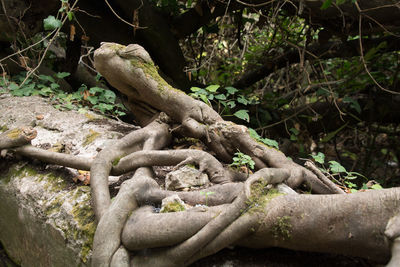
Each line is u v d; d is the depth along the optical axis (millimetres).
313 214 1959
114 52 3094
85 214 2504
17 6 4512
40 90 4578
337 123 5711
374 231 1879
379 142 7617
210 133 3014
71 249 2438
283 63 6211
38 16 4719
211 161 2693
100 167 2641
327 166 4617
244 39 7578
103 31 4922
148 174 2688
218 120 3055
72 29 4031
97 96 4555
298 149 6422
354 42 5422
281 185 2307
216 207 2062
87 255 2305
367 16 4383
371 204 1909
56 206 2688
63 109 4047
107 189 2520
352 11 4457
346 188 2912
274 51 6250
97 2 4836
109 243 2111
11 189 3094
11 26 4594
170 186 2582
